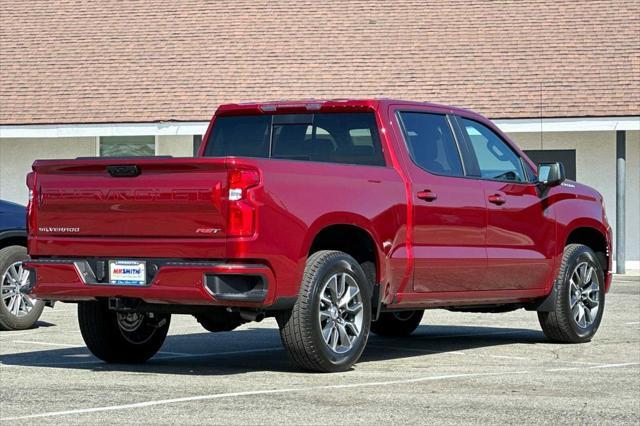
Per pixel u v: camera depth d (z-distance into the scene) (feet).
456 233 44.68
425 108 45.29
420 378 38.55
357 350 40.42
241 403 33.19
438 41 113.80
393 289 42.37
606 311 65.05
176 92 110.83
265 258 37.63
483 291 46.19
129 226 39.06
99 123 108.06
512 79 107.04
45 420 30.58
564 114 101.19
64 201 40.32
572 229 50.47
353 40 115.55
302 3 122.31
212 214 37.55
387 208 41.88
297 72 111.75
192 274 37.65
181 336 52.65
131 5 125.59
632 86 103.60
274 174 38.09
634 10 114.42
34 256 41.16
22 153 116.37
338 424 30.19
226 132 46.39
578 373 40.04
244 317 38.60
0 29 123.95
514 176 48.52
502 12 116.98
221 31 119.24
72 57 118.11
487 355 45.68
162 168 38.34
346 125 44.11
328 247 41.52
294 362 39.73
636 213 107.65
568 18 114.42
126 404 33.04
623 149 101.35
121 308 39.73
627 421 30.96
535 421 30.89
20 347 48.24
